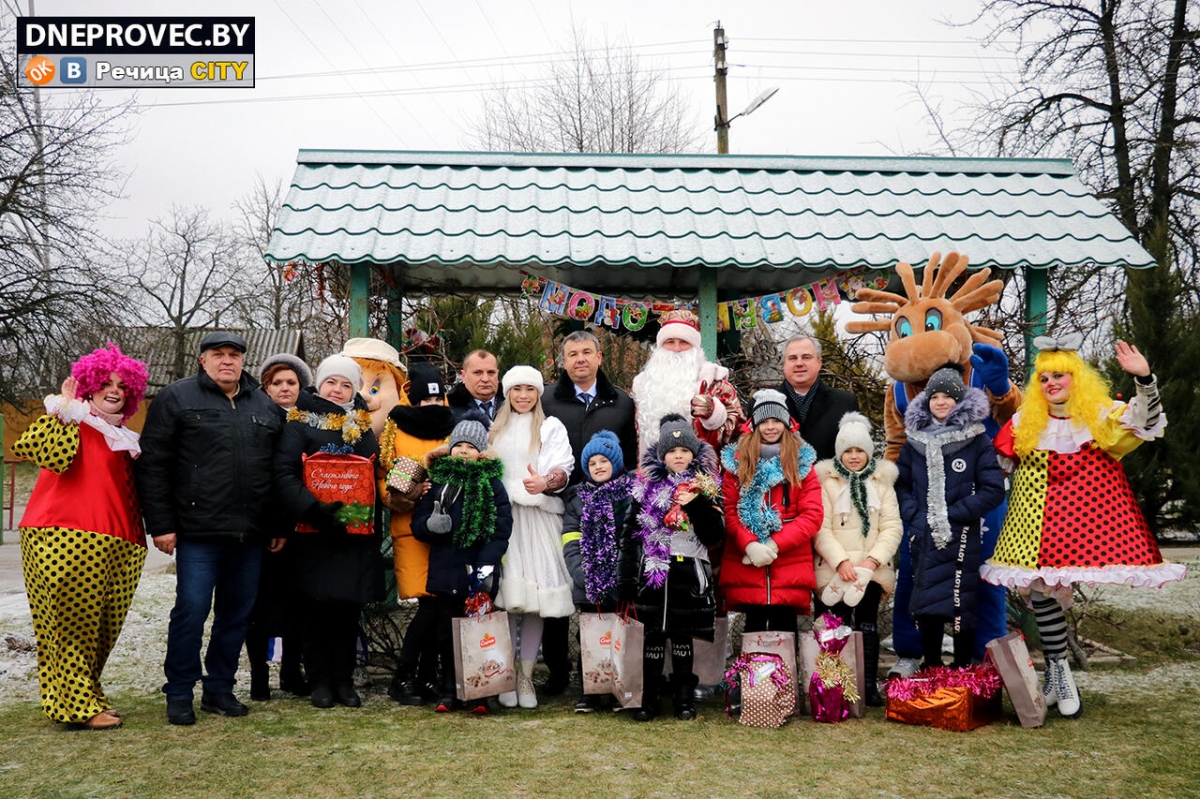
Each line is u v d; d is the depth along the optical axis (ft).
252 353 92.68
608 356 31.94
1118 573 14.66
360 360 18.69
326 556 15.49
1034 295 21.70
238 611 15.42
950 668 15.93
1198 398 37.86
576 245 21.08
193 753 13.16
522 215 21.80
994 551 16.19
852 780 12.21
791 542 15.51
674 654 15.53
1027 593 16.58
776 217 22.22
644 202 22.50
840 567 15.79
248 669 19.63
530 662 16.28
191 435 14.78
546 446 16.34
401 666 16.28
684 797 11.54
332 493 15.33
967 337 17.37
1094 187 46.03
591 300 21.67
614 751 13.38
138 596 27.53
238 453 14.94
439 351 24.76
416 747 13.50
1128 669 19.06
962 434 15.81
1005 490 15.97
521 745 13.66
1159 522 39.19
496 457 15.78
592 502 15.67
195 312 97.91
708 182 23.30
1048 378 15.33
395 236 20.88
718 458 16.39
